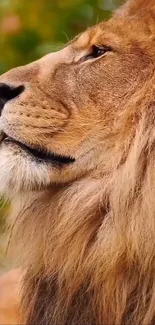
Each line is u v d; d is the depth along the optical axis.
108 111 5.47
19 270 6.29
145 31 5.57
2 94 5.49
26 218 5.71
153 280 5.14
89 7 9.00
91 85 5.54
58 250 5.49
